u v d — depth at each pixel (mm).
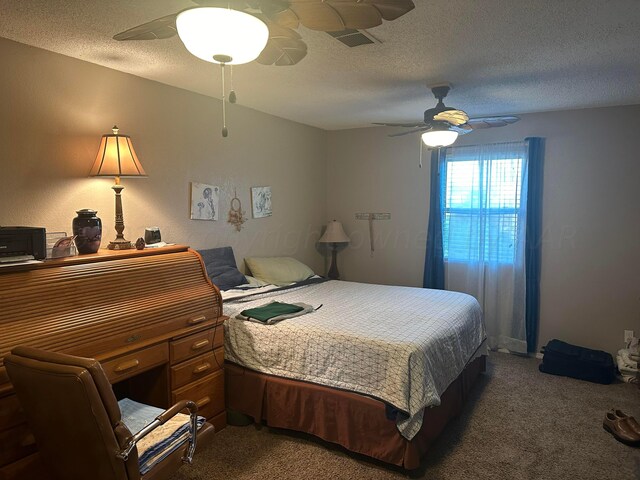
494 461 2395
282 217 4559
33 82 2424
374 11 1440
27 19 2064
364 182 5082
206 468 2322
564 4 1879
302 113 4246
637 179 3740
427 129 3436
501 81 3064
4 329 1753
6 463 1685
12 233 1926
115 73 2855
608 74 2891
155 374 2424
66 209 2611
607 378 3502
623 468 2328
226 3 1436
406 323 2707
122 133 2916
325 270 5336
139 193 3055
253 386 2707
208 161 3607
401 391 2201
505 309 4320
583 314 4012
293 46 1802
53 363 1409
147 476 1609
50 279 1984
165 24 1605
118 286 2236
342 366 2422
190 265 2686
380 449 2287
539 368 3814
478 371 3488
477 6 1905
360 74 2930
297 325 2650
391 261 4984
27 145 2410
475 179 4402
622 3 1869
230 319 2844
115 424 1426
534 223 4117
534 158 4078
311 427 2531
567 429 2754
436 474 2273
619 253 3840
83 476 1521
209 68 2822
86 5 1922
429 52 2486
